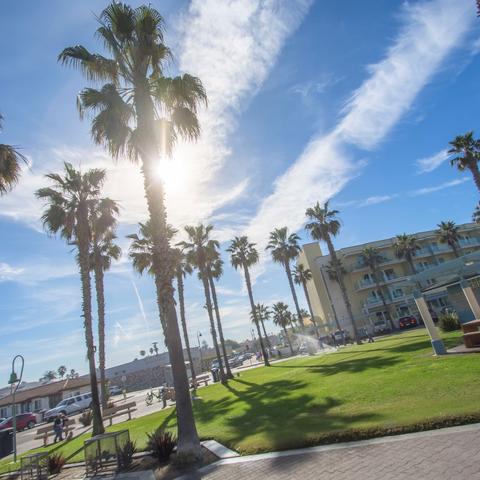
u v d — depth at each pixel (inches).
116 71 428.1
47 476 378.3
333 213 1571.1
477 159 1248.2
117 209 816.9
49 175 726.5
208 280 1387.8
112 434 339.9
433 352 520.1
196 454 298.8
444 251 2231.8
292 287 1845.5
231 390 787.4
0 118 392.5
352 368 587.2
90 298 695.1
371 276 2176.4
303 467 209.6
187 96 422.3
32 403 1812.3
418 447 194.4
